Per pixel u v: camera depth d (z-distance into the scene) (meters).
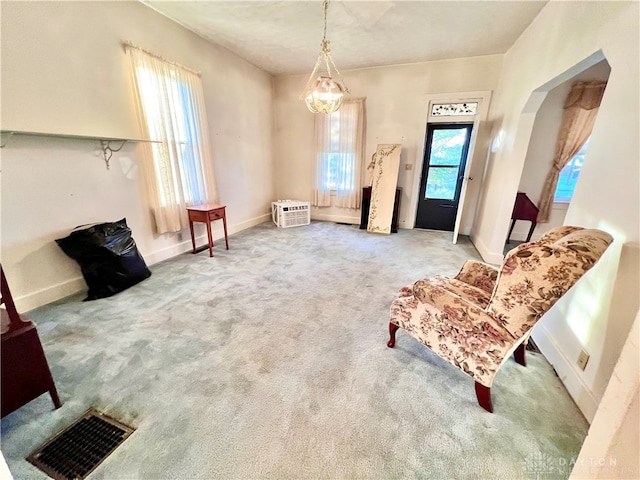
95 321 2.06
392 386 1.51
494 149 3.83
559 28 2.21
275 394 1.45
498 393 1.47
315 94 2.75
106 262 2.39
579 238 1.16
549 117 3.74
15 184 2.02
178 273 2.93
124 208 2.81
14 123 1.96
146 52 2.76
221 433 1.24
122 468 1.09
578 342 1.48
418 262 3.33
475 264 1.81
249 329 2.00
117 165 2.69
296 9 2.79
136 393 1.44
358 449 1.18
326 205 5.43
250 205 4.92
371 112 4.73
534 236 4.20
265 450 1.17
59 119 2.21
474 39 3.40
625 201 1.29
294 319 2.13
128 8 2.60
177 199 3.30
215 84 3.78
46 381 1.29
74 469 1.09
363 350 1.79
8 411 1.18
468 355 1.35
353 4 2.67
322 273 2.98
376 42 3.56
